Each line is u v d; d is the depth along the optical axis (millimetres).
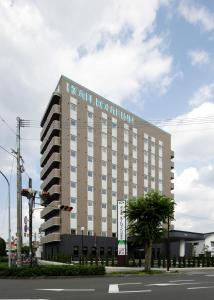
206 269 44219
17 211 31078
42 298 14188
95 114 78625
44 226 77500
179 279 25469
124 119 85625
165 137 97812
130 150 86250
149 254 35875
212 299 13914
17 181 31422
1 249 84188
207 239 99188
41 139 85750
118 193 81500
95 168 77188
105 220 77625
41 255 86188
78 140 74562
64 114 72625
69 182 71688
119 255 44031
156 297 14500
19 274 26922
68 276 27562
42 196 37000
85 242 72562
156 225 35625
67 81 73938
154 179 92250
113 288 18031
